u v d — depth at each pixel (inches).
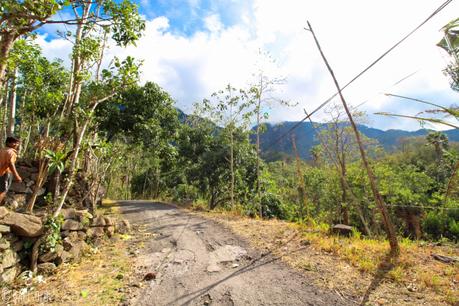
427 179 837.2
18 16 147.0
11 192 251.6
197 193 976.3
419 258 220.4
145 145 575.5
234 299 163.2
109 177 823.1
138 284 184.2
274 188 853.2
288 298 162.6
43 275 184.1
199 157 836.6
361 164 675.4
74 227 228.8
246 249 265.7
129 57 258.4
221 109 717.9
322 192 848.3
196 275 203.0
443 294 159.3
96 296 164.9
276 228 347.3
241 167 802.2
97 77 349.1
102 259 230.4
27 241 182.9
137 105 497.7
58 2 157.3
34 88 291.4
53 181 282.4
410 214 540.4
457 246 274.4
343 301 156.5
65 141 252.7
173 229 367.6
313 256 233.0
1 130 314.2
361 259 217.5
